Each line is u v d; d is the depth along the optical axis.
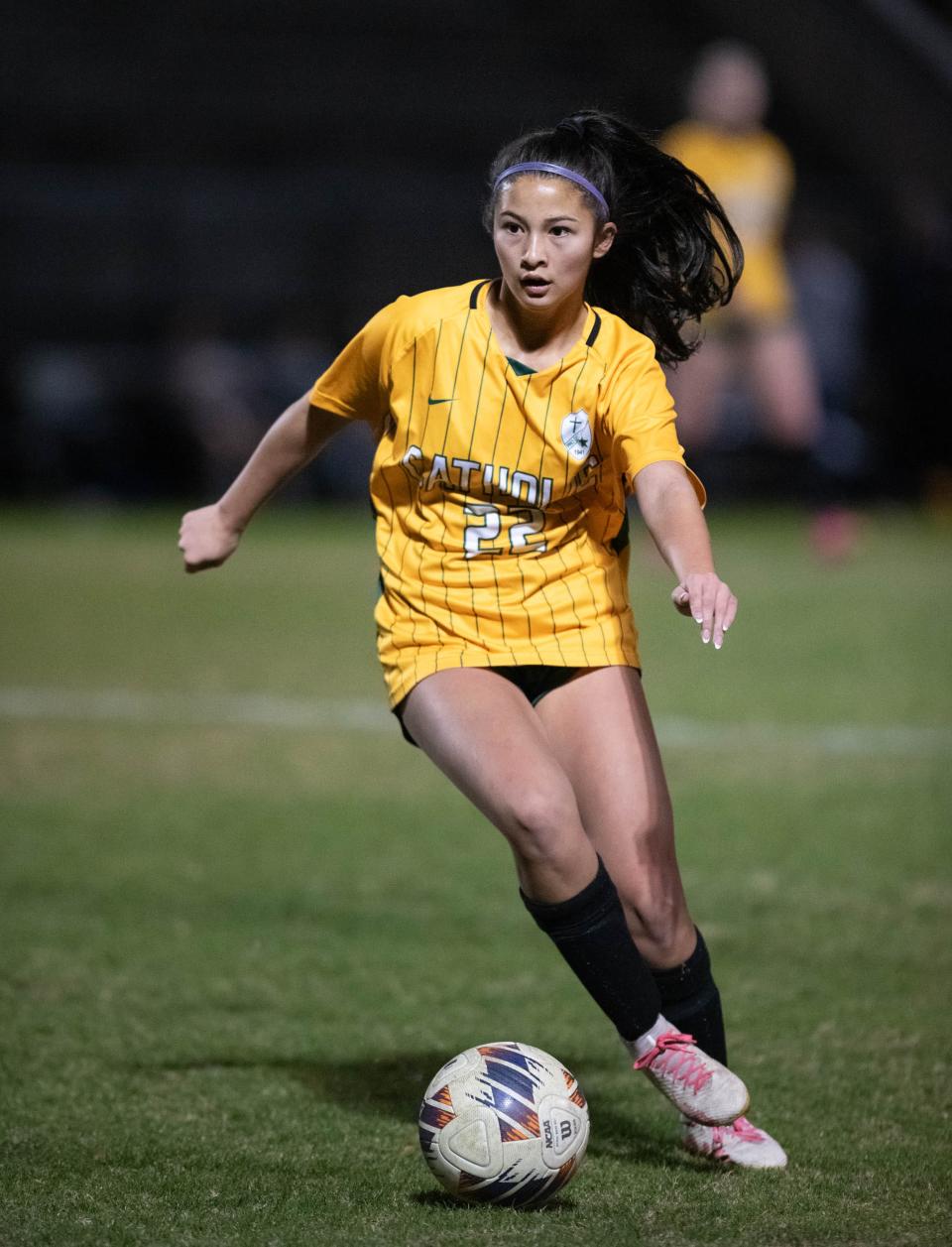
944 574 48.06
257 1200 11.65
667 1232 11.08
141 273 76.44
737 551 53.50
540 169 12.16
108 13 83.38
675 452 12.23
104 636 38.50
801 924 18.92
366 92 82.94
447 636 12.72
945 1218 11.40
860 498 59.41
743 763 26.59
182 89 82.06
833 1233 11.10
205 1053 14.98
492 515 12.72
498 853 22.00
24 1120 13.27
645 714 12.80
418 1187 11.93
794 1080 14.30
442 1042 15.36
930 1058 14.88
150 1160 12.45
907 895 20.02
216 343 68.06
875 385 65.88
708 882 20.52
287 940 18.31
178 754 27.31
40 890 20.06
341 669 34.78
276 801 24.55
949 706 30.81
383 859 21.62
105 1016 15.91
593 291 13.95
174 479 67.31
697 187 13.39
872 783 25.38
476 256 78.00
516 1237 10.93
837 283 64.25
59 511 65.44
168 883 20.44
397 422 12.85
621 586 13.10
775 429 49.25
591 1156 12.77
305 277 77.12
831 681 33.06
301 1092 14.04
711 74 46.53
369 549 55.88
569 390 12.45
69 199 76.38
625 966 12.12
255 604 43.62
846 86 78.56
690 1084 12.26
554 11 86.38
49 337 75.69
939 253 67.56
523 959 17.80
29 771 26.05
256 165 81.75
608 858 12.49
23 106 80.25
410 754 27.61
